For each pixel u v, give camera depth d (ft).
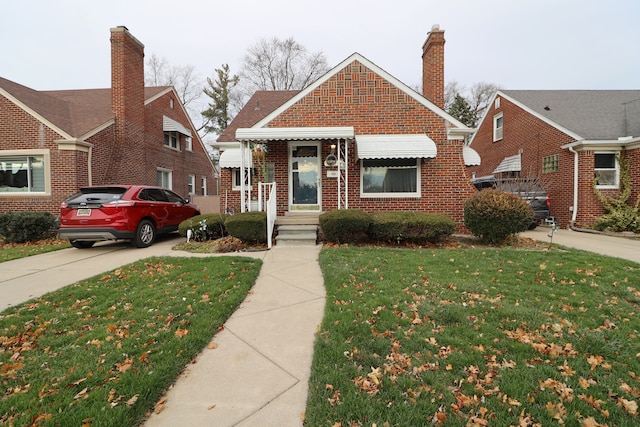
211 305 13.69
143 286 16.66
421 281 16.71
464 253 22.99
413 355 9.86
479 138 69.46
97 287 16.62
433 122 33.22
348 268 19.03
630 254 23.80
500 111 59.93
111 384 8.38
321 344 10.47
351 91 33.30
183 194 67.82
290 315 13.11
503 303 13.69
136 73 48.65
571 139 42.73
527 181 44.62
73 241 28.78
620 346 10.34
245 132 28.68
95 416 7.25
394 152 29.99
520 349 10.09
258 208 31.35
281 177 33.88
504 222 26.48
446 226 26.25
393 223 26.27
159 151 57.72
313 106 33.45
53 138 38.06
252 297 15.14
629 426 7.06
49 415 7.24
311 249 25.86
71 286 16.92
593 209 41.04
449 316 12.39
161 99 58.59
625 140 39.37
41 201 38.32
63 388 8.31
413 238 27.40
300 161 34.01
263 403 8.00
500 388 8.28
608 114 46.47
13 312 13.71
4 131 38.27
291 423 7.34
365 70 33.24
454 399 7.89
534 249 25.50
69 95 53.21
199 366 9.59
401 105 33.24
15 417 7.29
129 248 29.12
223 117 116.78
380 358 9.69
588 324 11.85
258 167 32.30
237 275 17.94
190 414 7.61
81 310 13.73
